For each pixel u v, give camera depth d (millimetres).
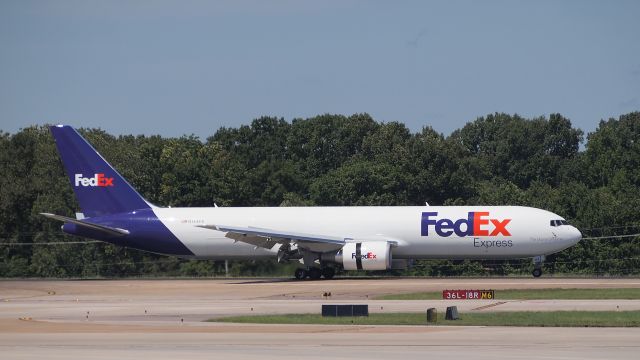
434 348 110125
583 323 135500
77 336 127625
